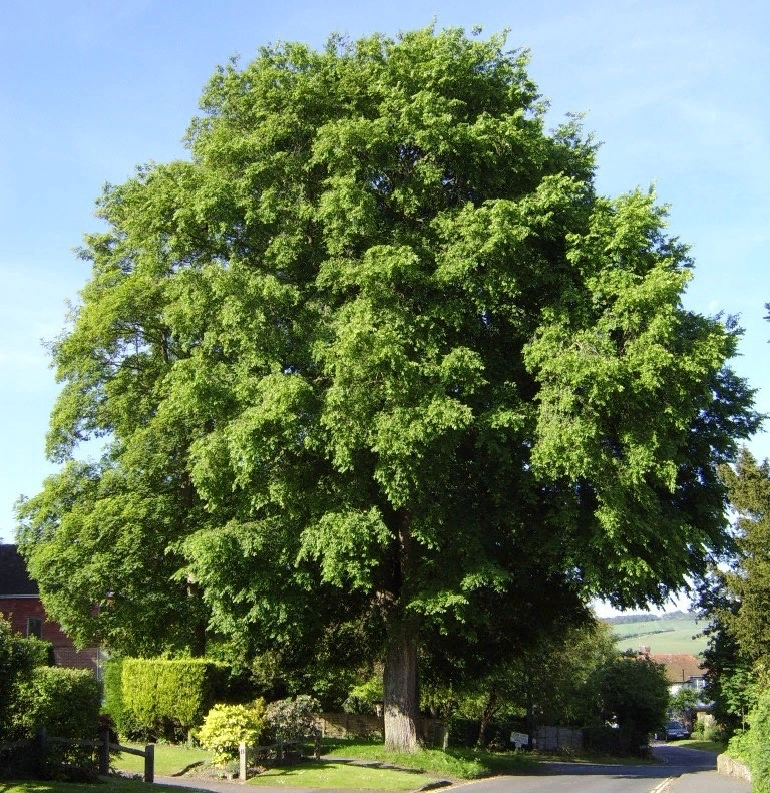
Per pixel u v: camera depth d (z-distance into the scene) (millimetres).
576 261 21344
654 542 22406
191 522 25812
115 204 31703
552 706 48219
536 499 22359
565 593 26250
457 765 22594
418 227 23141
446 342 21812
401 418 19438
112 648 30656
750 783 22234
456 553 21766
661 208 21891
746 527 27531
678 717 86438
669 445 20625
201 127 29156
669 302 19969
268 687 29172
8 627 14328
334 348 19953
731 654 32625
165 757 21219
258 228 23016
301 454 22047
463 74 23047
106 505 25656
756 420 25766
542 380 21219
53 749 15133
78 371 28906
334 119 23359
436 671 29703
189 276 22812
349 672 31922
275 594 21359
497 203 20469
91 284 31047
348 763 21438
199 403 21234
